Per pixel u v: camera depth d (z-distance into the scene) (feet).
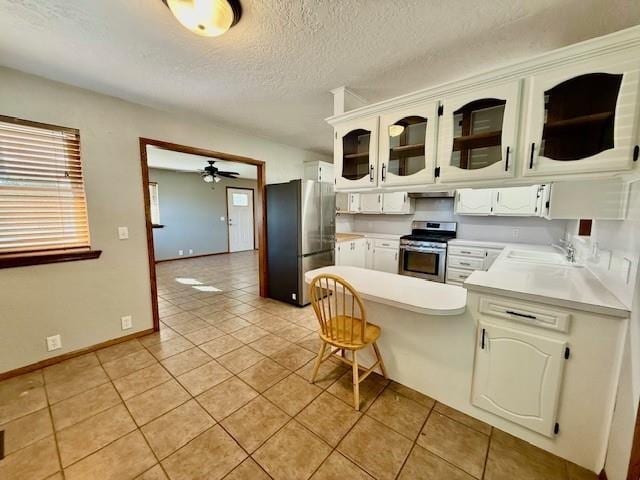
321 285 6.92
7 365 6.69
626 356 3.85
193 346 8.34
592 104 4.42
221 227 25.66
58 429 5.15
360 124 6.97
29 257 6.77
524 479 4.26
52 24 4.76
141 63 6.06
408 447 4.80
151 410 5.66
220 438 4.98
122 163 8.20
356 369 5.77
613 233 4.93
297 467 4.43
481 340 5.17
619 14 4.39
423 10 4.37
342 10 4.36
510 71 4.78
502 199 11.35
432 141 5.86
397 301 5.33
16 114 6.47
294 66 6.14
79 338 7.73
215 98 7.96
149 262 9.00
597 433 4.28
